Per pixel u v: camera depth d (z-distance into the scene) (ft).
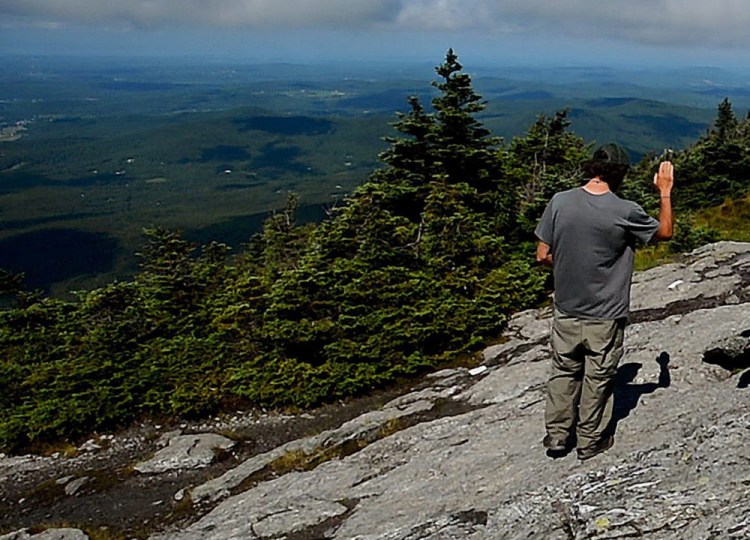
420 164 60.29
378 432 31.37
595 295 16.96
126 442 36.11
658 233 16.14
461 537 17.88
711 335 29.81
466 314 41.29
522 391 31.42
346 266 44.39
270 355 40.04
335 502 24.43
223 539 23.94
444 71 61.41
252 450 33.88
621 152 16.71
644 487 16.39
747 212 79.25
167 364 40.93
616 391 25.52
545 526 16.69
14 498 31.94
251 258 93.71
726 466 15.97
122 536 27.35
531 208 56.54
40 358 45.39
